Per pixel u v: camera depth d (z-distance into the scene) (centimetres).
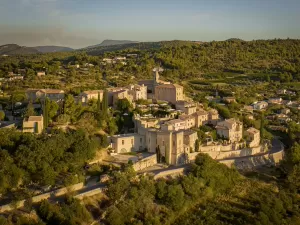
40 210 10412
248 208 13662
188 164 15762
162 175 14312
